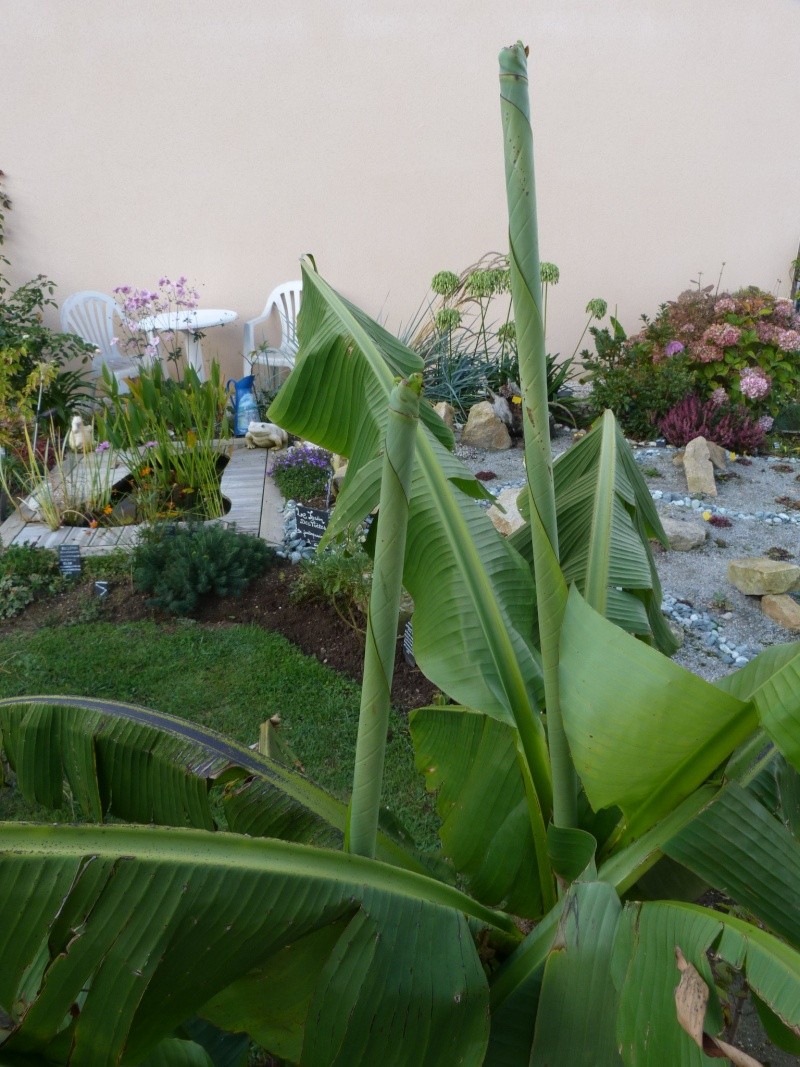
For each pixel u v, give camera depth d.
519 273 1.13
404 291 8.58
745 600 4.62
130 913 1.03
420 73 7.79
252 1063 1.97
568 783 1.49
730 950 1.01
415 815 2.98
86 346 7.62
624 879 1.38
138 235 8.09
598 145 8.26
